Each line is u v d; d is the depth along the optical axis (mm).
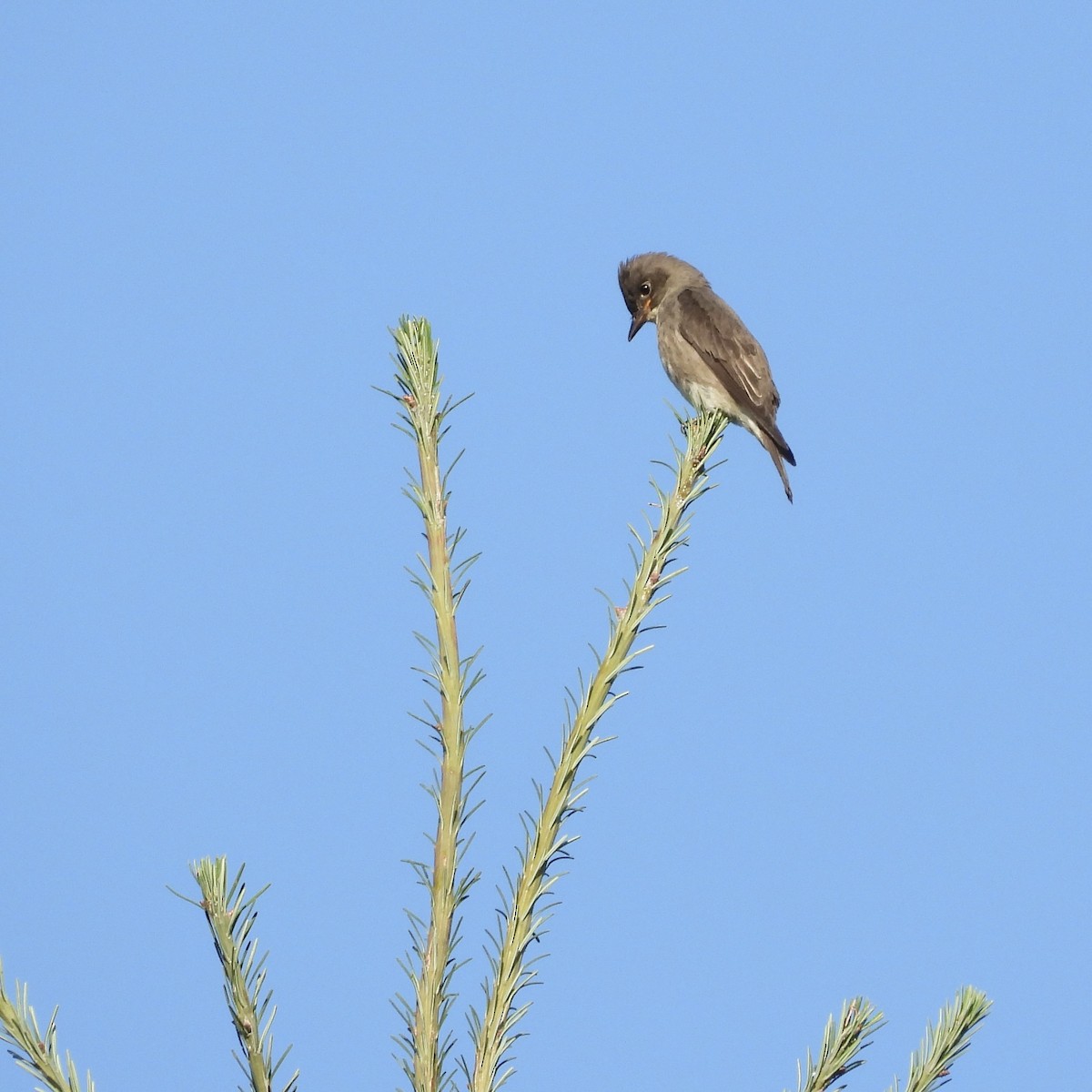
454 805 7301
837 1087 6691
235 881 6668
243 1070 6512
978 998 6758
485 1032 6965
